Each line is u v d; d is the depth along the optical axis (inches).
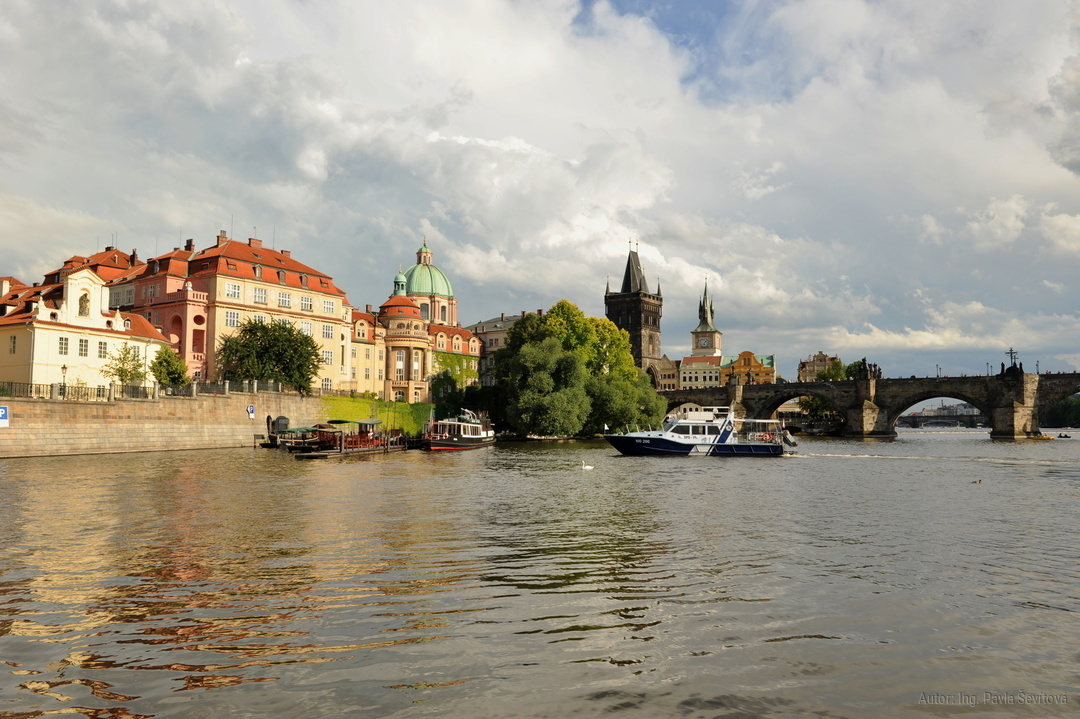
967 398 5664.4
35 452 2518.5
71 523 1095.6
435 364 5935.0
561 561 839.7
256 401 3560.5
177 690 461.7
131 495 1450.5
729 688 472.7
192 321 3932.1
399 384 5575.8
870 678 491.8
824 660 522.6
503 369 5027.1
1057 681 489.1
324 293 4542.3
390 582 732.7
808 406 7322.8
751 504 1406.3
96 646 538.9
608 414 4660.4
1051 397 5482.3
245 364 3754.9
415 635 567.5
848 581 752.3
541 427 4207.7
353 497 1460.4
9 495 1439.5
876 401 6043.3
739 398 6722.4
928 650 545.6
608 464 2573.8
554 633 574.9
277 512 1227.2
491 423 5196.9
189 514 1196.5
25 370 3031.5
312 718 425.1
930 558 874.1
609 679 484.7
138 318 3649.1
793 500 1480.1
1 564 808.3
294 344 3927.2
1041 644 560.1
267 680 478.3
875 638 571.2
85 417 2701.8
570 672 495.8
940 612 641.6
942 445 4485.7
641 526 1113.4
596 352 5201.8
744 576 770.8
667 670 501.4
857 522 1170.0
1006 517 1237.7
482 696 456.1
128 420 2876.5
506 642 553.6
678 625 597.9
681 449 3061.0
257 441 3457.2
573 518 1194.0
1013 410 5428.2
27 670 493.4
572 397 4298.7
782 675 494.9
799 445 4601.4
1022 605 665.6
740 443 3073.3
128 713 429.4
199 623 593.3
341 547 916.0
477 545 938.1
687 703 449.1
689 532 1056.8
